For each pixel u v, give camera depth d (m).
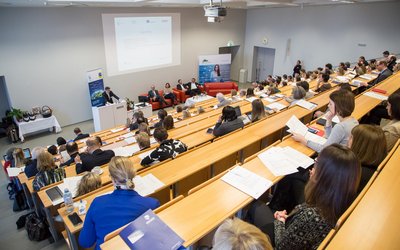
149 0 7.38
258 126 3.66
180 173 2.74
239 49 13.95
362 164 2.07
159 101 10.30
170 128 4.98
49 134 8.25
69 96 8.73
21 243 3.82
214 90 11.84
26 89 7.86
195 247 1.77
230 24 13.00
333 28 10.70
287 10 11.95
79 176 3.47
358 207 1.62
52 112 8.48
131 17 9.51
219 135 3.96
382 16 9.37
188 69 11.92
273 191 2.50
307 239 1.49
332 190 1.45
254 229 0.98
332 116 2.83
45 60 8.02
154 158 3.20
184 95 11.06
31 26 7.57
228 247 0.93
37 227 3.80
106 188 2.88
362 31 9.96
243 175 2.23
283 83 8.36
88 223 1.92
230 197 1.97
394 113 2.76
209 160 2.93
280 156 2.49
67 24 8.19
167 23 10.57
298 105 4.43
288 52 12.38
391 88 4.81
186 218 1.76
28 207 4.64
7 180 5.64
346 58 10.59
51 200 3.05
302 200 2.13
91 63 8.97
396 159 2.18
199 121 5.54
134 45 9.85
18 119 7.68
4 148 7.37
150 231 1.63
